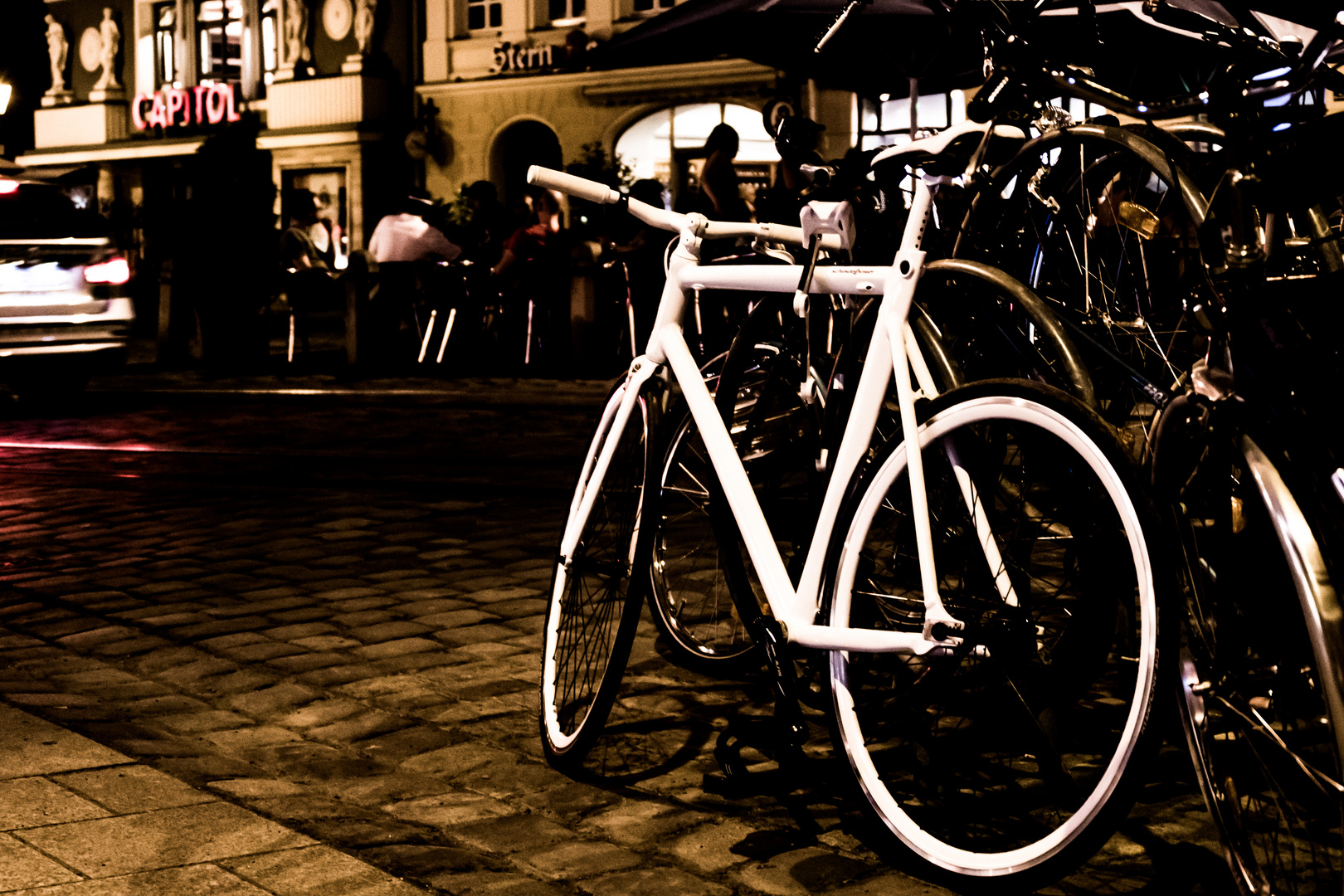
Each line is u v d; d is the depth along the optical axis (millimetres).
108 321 11477
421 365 14422
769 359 3635
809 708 3672
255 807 3004
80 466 8375
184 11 29984
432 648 4328
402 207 15164
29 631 4609
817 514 3197
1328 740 2137
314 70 27891
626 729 3555
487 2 25688
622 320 13461
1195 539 2295
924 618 2562
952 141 3707
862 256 3168
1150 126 2805
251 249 15203
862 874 2666
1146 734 2209
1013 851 2391
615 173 20188
